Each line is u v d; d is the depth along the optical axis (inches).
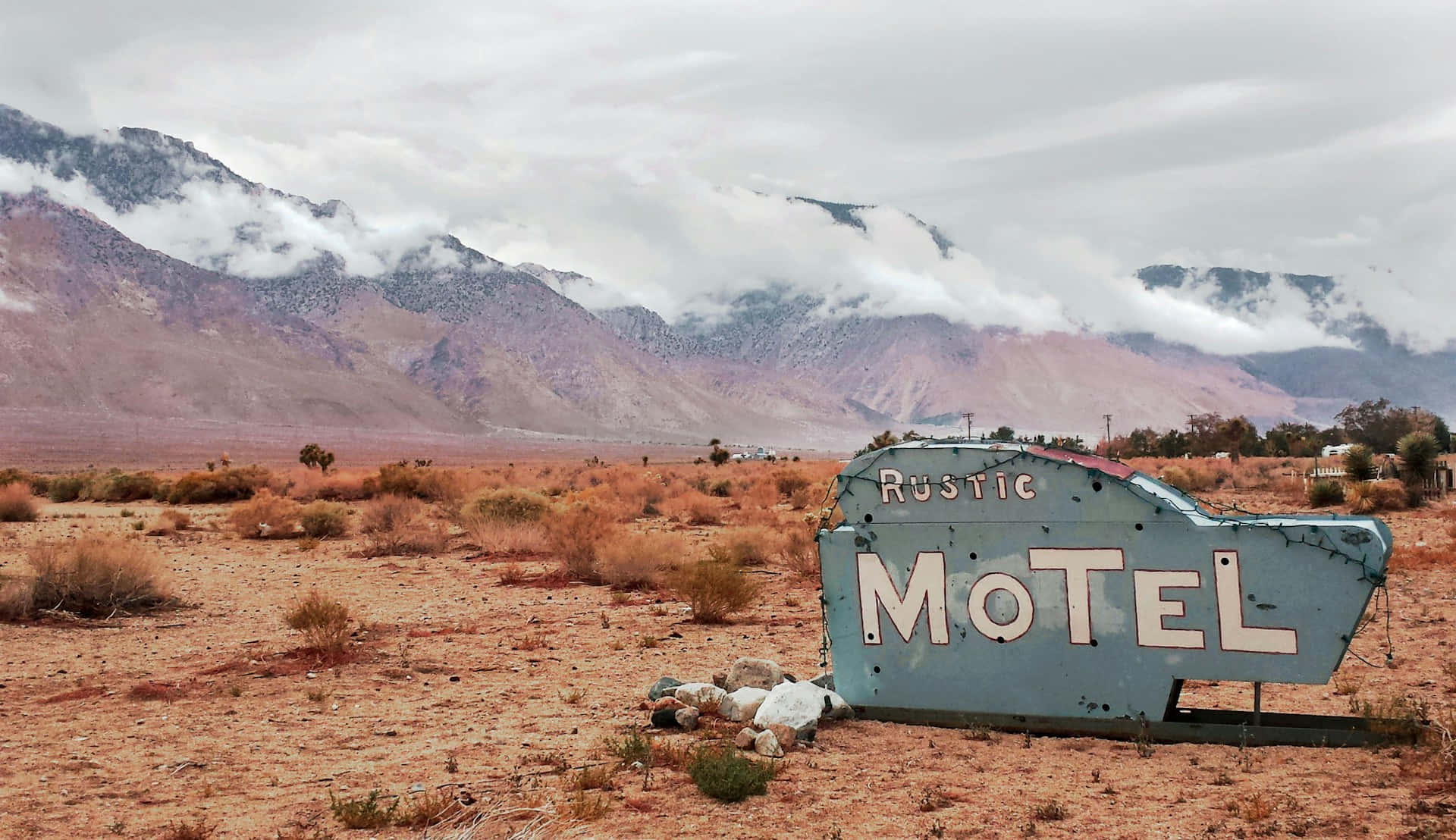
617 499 2027.6
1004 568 431.8
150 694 526.3
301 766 403.9
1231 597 402.0
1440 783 335.9
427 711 490.3
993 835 309.9
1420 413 5187.0
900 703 446.6
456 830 316.5
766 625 710.5
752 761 382.0
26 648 661.3
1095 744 406.9
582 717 467.5
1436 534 1101.1
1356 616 387.5
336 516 1491.1
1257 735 399.9
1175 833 304.8
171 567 1103.0
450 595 887.7
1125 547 415.5
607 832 317.1
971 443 453.4
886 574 449.4
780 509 1884.8
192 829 330.0
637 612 775.7
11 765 406.0
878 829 318.0
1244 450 5172.2
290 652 633.6
